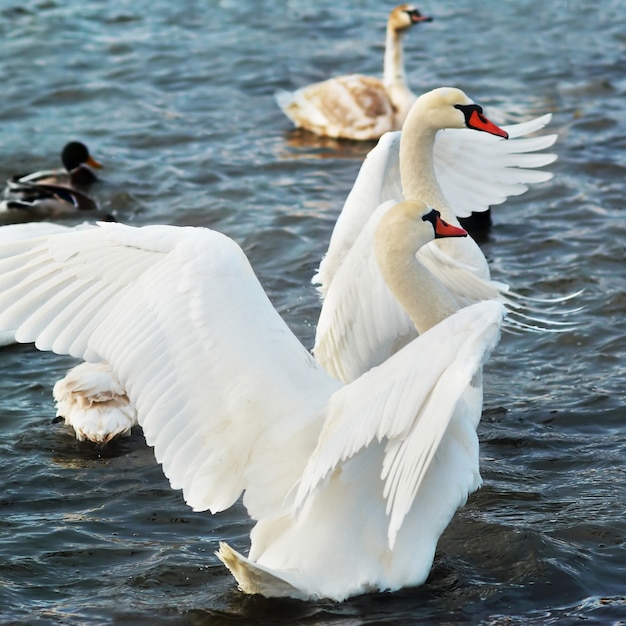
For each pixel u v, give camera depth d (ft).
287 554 29.89
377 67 94.53
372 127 80.94
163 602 31.81
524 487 38.47
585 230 62.59
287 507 29.84
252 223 64.80
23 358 50.93
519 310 52.95
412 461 25.46
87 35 99.35
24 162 75.87
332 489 30.19
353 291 35.96
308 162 75.66
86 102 85.56
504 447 41.50
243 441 30.07
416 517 30.37
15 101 85.51
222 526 36.70
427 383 25.55
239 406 29.86
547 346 49.57
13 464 41.29
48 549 35.04
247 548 35.14
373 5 109.60
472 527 35.63
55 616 31.09
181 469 30.17
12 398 46.98
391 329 36.01
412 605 30.58
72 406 43.65
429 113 41.14
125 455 42.32
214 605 31.35
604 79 87.40
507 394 45.73
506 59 93.45
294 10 107.76
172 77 90.74
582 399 44.78
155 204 68.69
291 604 30.66
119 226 31.19
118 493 39.09
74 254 30.76
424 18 85.10
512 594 31.78
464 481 30.76
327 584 29.50
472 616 30.68
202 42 98.73
